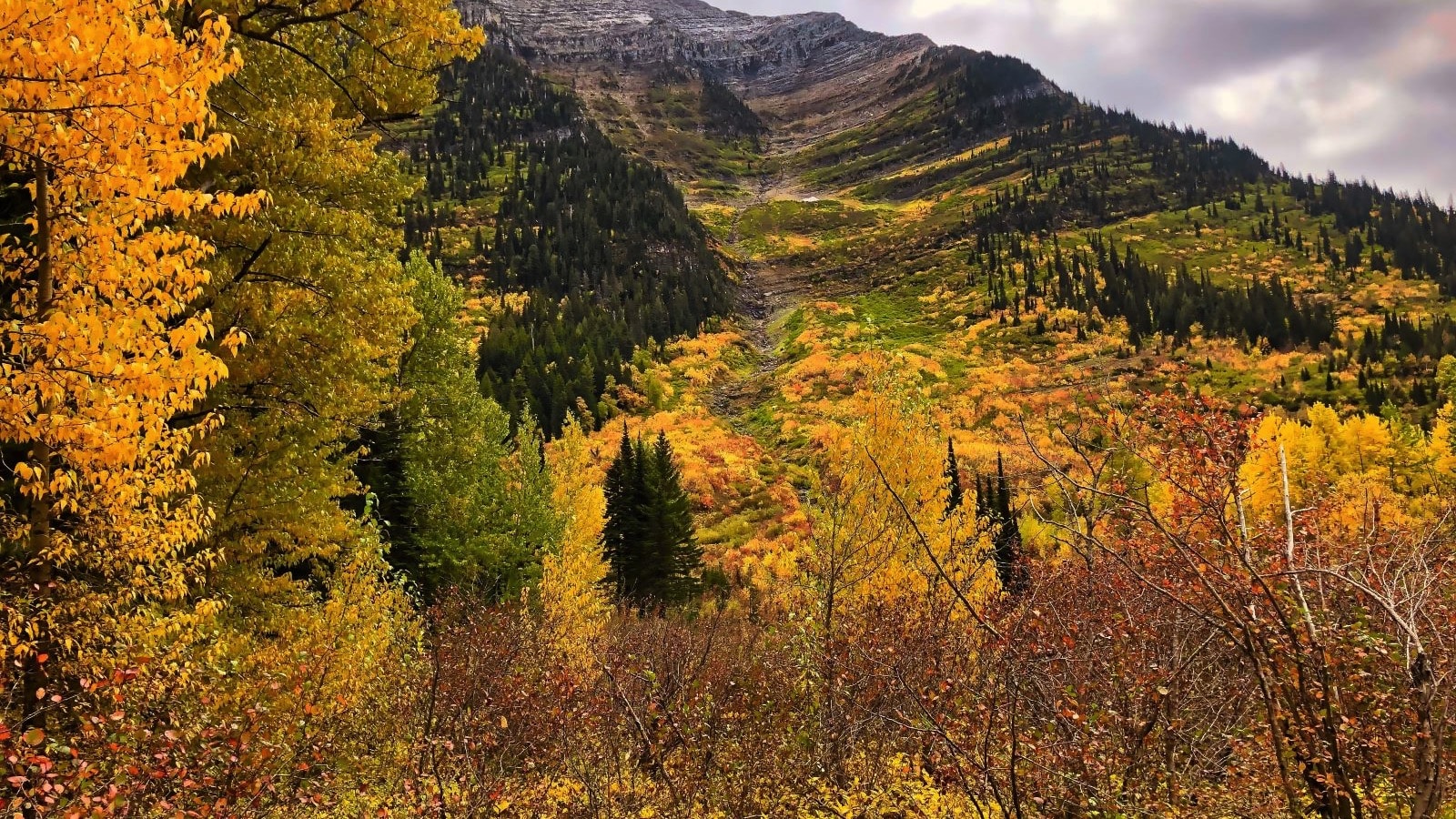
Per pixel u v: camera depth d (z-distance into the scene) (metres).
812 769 7.43
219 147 5.85
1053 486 5.47
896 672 6.36
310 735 7.72
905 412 11.45
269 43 11.10
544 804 7.25
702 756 7.56
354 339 11.73
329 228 11.52
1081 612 5.52
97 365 5.50
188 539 7.17
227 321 10.52
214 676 7.80
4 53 4.88
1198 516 4.86
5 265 5.82
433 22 12.19
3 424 5.45
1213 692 5.89
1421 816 3.87
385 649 10.49
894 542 10.02
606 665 8.45
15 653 5.81
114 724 5.96
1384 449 42.22
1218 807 5.53
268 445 11.50
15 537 6.21
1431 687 3.91
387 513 23.23
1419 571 4.52
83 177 5.37
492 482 27.45
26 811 4.73
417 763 7.91
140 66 5.26
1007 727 5.51
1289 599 4.80
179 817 5.31
